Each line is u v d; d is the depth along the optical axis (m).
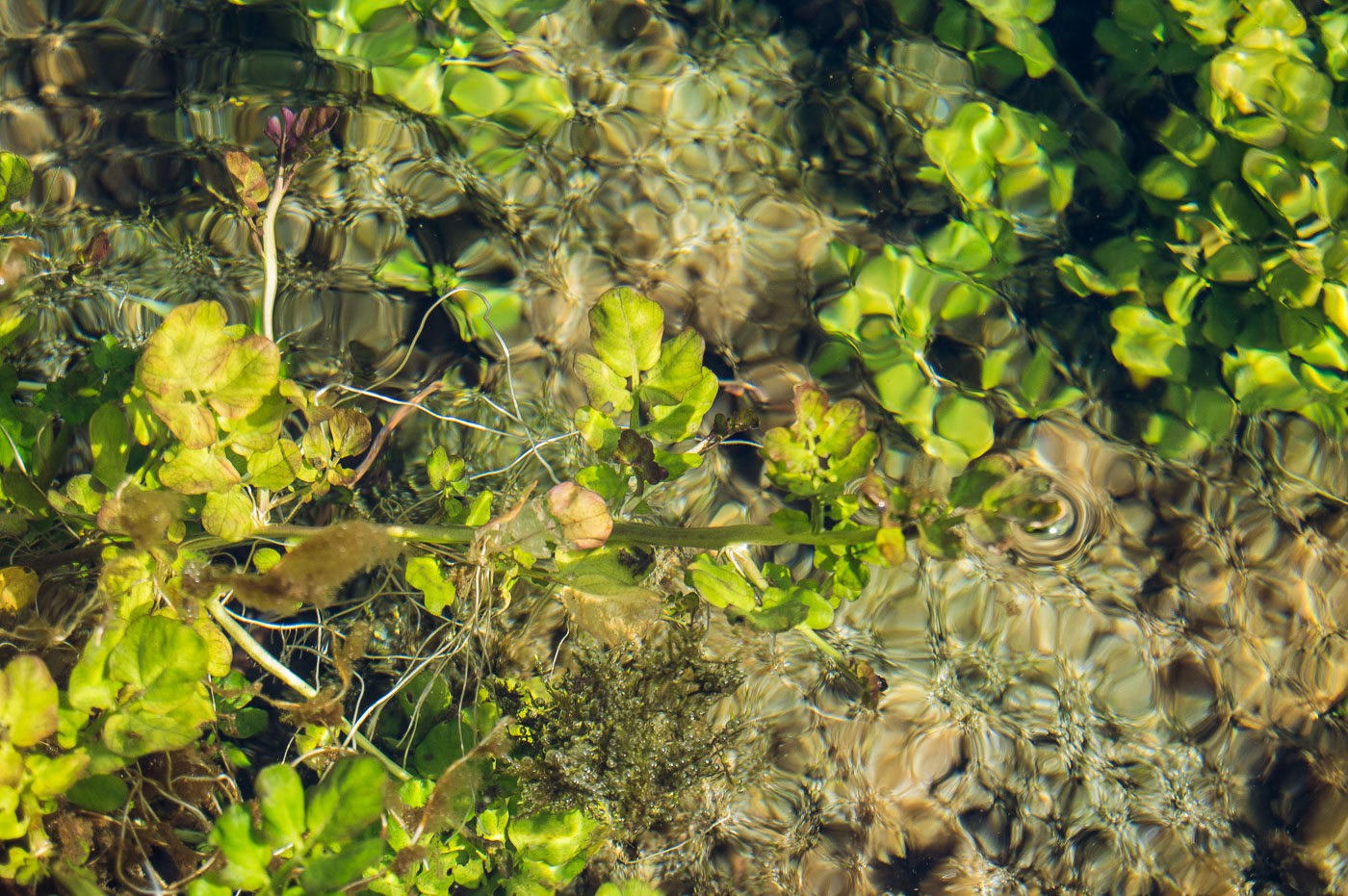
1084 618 1.05
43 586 0.99
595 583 0.97
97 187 1.08
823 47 1.12
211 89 1.09
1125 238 1.11
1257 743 1.04
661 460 0.99
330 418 0.99
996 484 0.92
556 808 0.99
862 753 1.04
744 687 1.04
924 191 1.11
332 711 0.97
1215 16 1.12
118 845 0.95
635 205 1.10
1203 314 1.09
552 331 1.08
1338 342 1.09
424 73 1.11
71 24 1.09
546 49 1.12
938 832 1.03
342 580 0.95
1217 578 1.06
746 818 1.03
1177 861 1.03
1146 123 1.12
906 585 1.05
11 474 0.97
